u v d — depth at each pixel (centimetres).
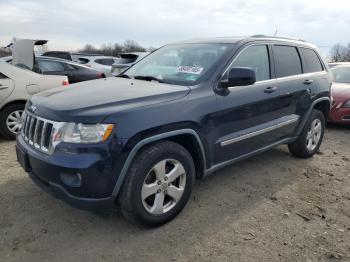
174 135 299
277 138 436
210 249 281
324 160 510
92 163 258
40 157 279
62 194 273
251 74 329
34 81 579
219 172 443
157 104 292
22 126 336
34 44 617
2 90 548
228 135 358
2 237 289
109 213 331
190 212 338
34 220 316
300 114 468
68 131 266
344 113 691
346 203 371
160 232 303
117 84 349
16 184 388
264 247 287
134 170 277
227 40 402
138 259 268
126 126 269
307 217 337
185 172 316
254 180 422
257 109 387
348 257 278
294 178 435
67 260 264
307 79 473
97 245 283
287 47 458
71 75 855
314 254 280
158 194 301
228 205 355
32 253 271
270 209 351
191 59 381
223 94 346
